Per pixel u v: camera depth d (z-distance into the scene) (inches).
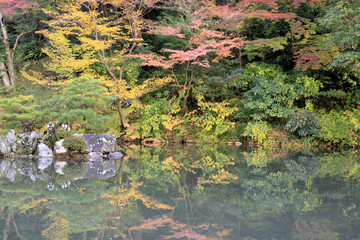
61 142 359.9
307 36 466.3
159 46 671.8
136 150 414.0
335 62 358.9
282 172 255.4
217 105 498.9
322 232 124.4
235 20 492.7
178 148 432.5
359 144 414.9
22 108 369.1
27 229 133.8
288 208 159.3
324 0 468.8
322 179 227.5
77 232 129.1
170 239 120.3
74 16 431.8
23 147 370.0
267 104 461.7
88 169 278.1
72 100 379.2
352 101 472.4
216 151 394.6
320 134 423.5
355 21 336.2
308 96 473.4
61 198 182.7
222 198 179.6
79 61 447.8
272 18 470.9
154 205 167.5
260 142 452.4
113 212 157.2
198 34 495.2
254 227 132.0
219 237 121.4
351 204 164.4
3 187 208.8
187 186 209.9
